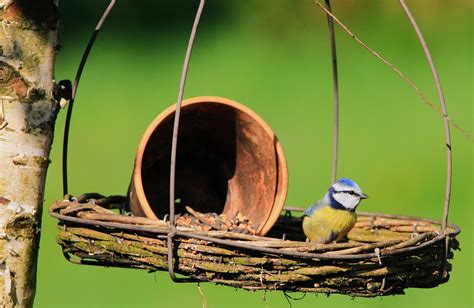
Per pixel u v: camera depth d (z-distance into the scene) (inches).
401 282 243.1
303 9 807.7
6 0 238.7
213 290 482.0
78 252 244.8
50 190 556.4
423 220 311.6
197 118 295.1
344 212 304.7
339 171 609.6
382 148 621.6
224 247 231.9
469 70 730.8
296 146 628.7
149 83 694.5
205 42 761.0
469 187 594.2
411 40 782.5
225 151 309.1
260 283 234.4
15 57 239.1
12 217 239.3
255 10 821.2
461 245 533.3
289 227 323.0
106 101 664.4
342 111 671.8
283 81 708.7
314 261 232.7
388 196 589.6
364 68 731.4
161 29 783.1
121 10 794.8
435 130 652.7
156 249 234.8
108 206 302.4
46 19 242.4
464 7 832.9
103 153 601.6
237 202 304.7
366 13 818.2
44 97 243.0
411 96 696.4
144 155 293.6
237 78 709.9
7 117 239.1
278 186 291.4
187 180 310.3
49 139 245.1
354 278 236.4
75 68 714.8
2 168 239.0
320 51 757.9
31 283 243.6
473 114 667.4
